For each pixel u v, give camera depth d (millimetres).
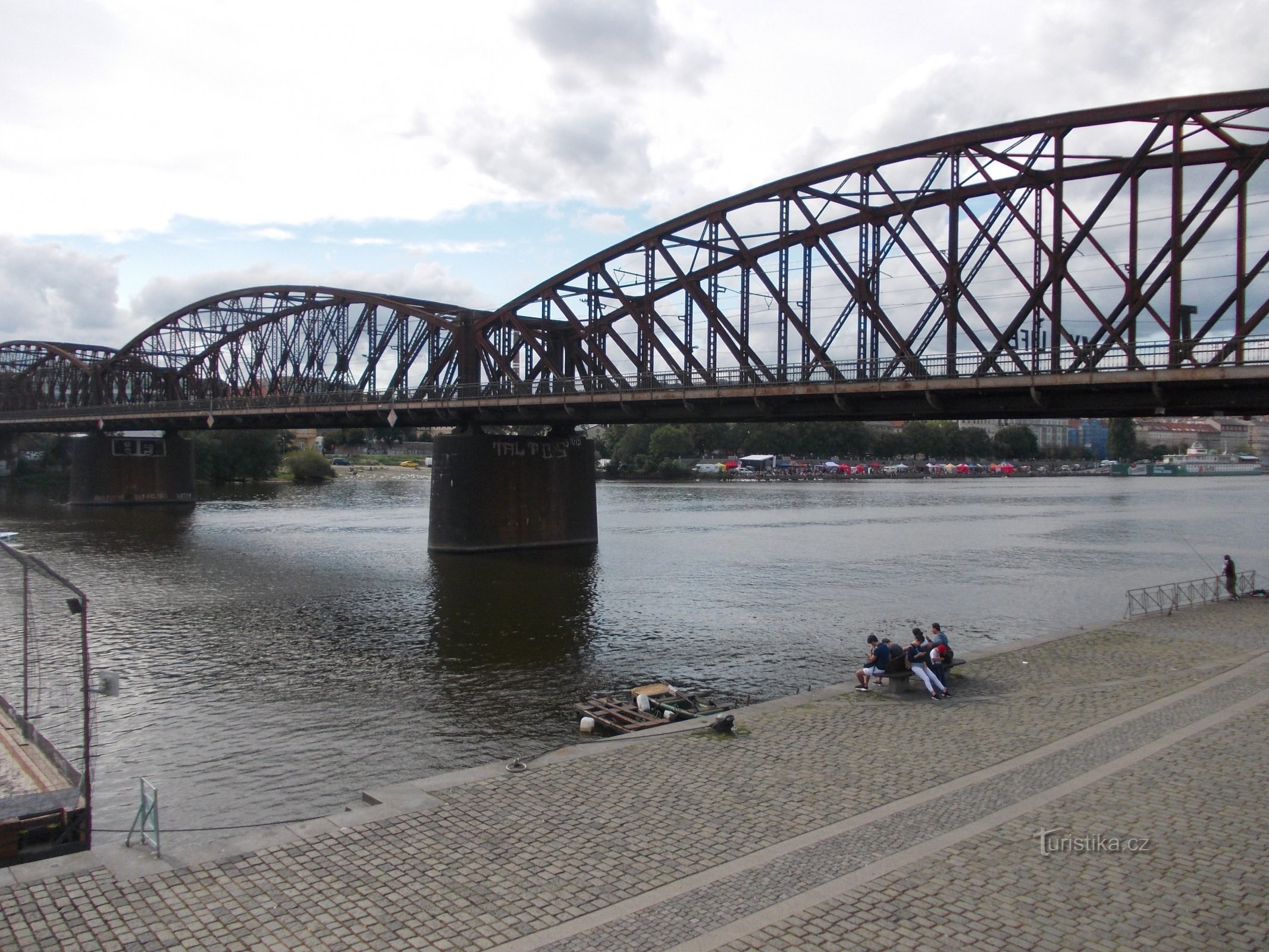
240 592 51188
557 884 12500
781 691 31250
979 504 125562
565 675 33469
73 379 133000
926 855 13289
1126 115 38062
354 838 14125
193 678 33281
